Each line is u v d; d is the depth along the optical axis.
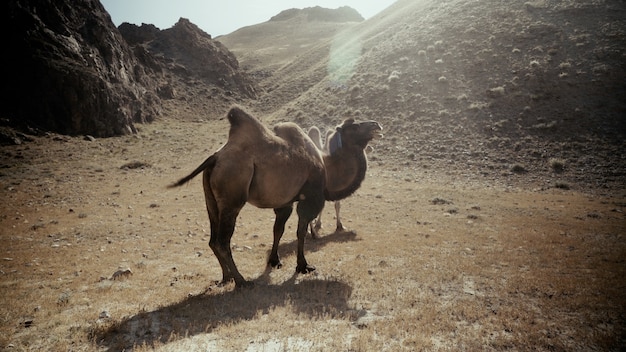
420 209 14.21
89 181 21.34
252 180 6.62
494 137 24.80
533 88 28.02
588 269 7.33
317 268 7.72
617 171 19.72
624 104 24.64
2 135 29.94
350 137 8.16
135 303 5.96
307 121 35.75
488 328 4.97
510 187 19.16
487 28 36.91
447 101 30.08
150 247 9.56
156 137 39.41
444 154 24.45
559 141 23.16
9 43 35.12
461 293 6.26
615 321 5.09
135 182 21.11
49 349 4.50
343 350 4.39
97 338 4.78
